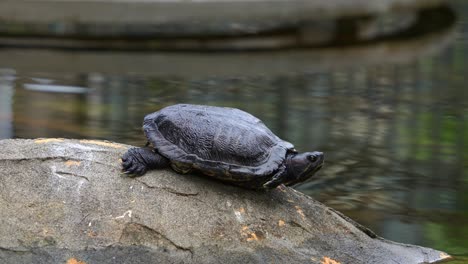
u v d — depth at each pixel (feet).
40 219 19.30
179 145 19.51
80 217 19.39
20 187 19.71
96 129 35.32
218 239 19.45
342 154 33.71
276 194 21.35
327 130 37.04
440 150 34.73
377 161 32.96
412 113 41.19
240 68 51.42
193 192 19.98
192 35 59.36
